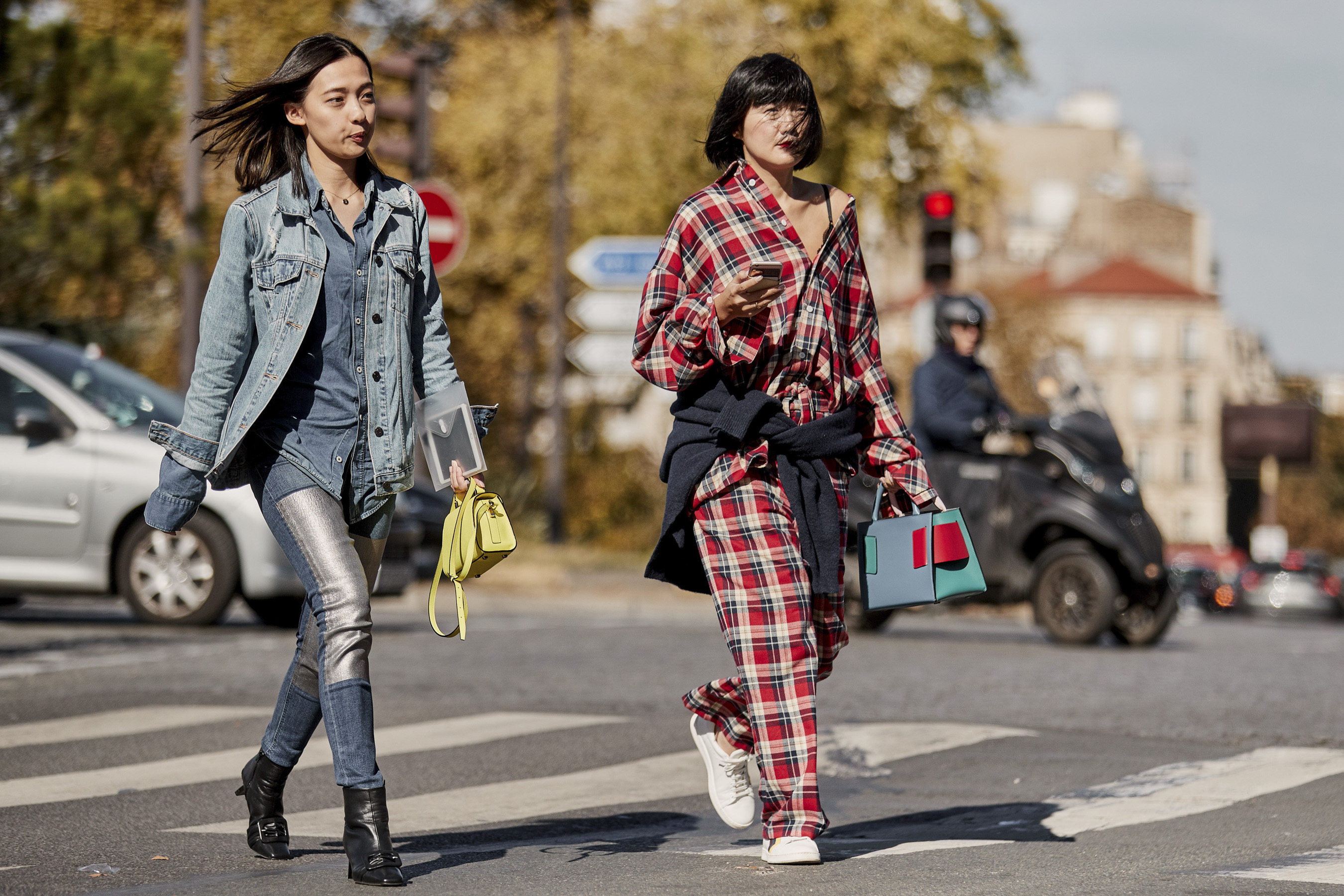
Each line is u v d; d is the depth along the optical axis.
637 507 51.97
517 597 24.14
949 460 18.45
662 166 48.56
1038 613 18.16
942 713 11.44
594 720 10.75
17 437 16.52
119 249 21.92
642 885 5.95
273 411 6.25
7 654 13.90
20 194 20.95
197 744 9.63
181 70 38.16
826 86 52.78
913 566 6.54
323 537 6.16
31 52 20.84
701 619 21.14
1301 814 7.81
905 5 53.84
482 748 9.76
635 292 28.73
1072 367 18.73
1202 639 21.61
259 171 6.41
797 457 6.42
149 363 35.12
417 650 15.22
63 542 16.31
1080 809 7.97
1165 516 143.38
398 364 6.38
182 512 6.29
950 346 18.59
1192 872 6.30
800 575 6.38
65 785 8.41
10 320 22.80
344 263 6.31
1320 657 16.98
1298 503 131.50
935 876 6.16
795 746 6.36
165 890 5.91
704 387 6.49
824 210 6.60
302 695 6.48
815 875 6.17
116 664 13.24
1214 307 144.00
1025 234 154.75
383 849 5.96
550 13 52.97
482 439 6.50
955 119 55.41
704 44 49.78
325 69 6.30
